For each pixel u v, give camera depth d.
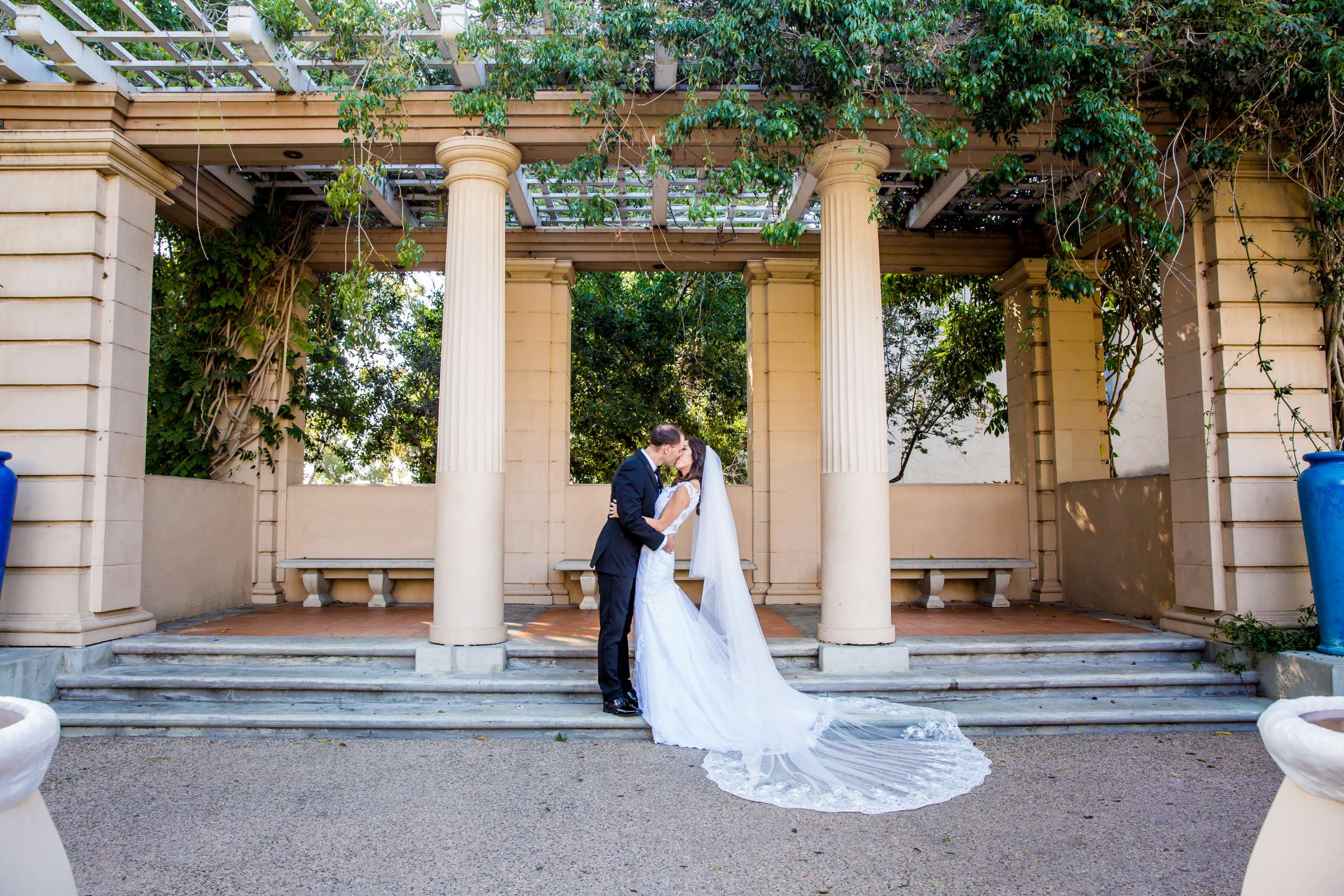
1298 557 5.39
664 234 7.93
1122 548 6.90
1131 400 11.69
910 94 5.38
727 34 4.80
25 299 5.50
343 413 11.52
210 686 4.95
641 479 4.62
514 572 7.75
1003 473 13.85
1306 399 5.52
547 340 7.96
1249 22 4.76
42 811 1.51
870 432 5.38
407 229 5.89
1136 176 4.99
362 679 4.98
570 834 3.25
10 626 5.21
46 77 5.68
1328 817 1.44
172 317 8.39
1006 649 5.43
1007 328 8.54
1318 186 5.46
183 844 3.15
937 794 3.62
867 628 5.26
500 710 4.75
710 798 3.63
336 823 3.36
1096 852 3.07
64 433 5.42
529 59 5.23
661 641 4.52
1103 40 4.89
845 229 5.49
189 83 6.79
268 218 7.45
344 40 5.13
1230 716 4.66
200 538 6.88
